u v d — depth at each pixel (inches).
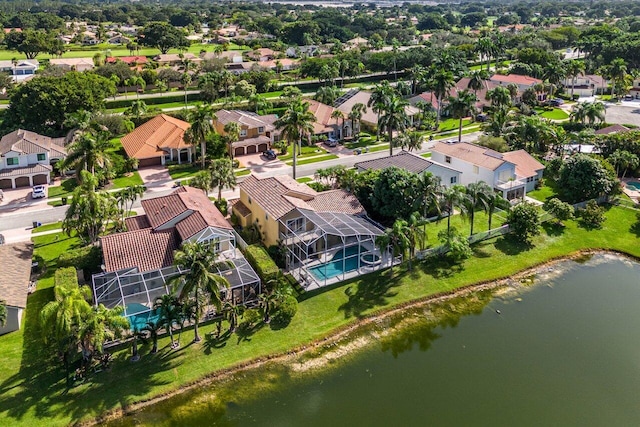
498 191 3159.5
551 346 1971.0
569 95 6309.1
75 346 1676.9
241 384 1758.1
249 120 4175.7
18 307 1927.9
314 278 2325.3
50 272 2333.9
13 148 3341.5
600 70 6870.1
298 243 2413.9
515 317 2153.1
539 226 2738.7
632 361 1895.9
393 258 2363.4
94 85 4515.3
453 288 2326.5
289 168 3769.7
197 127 3481.8
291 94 5590.6
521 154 3508.9
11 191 3284.9
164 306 1823.3
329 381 1782.7
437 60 6712.6
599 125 4751.5
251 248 2381.9
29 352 1836.9
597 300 2274.9
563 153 3998.5
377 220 2785.4
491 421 1614.2
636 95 6314.0
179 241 2313.0
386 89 4269.2
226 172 2915.8
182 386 1732.3
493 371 1836.9
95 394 1678.2
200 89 5634.8
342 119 4552.2
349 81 7047.2
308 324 2053.4
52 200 3149.6
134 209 3014.3
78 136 3312.0
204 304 1883.6
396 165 3115.2
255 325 2026.3
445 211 2967.5
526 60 7244.1
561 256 2623.0
